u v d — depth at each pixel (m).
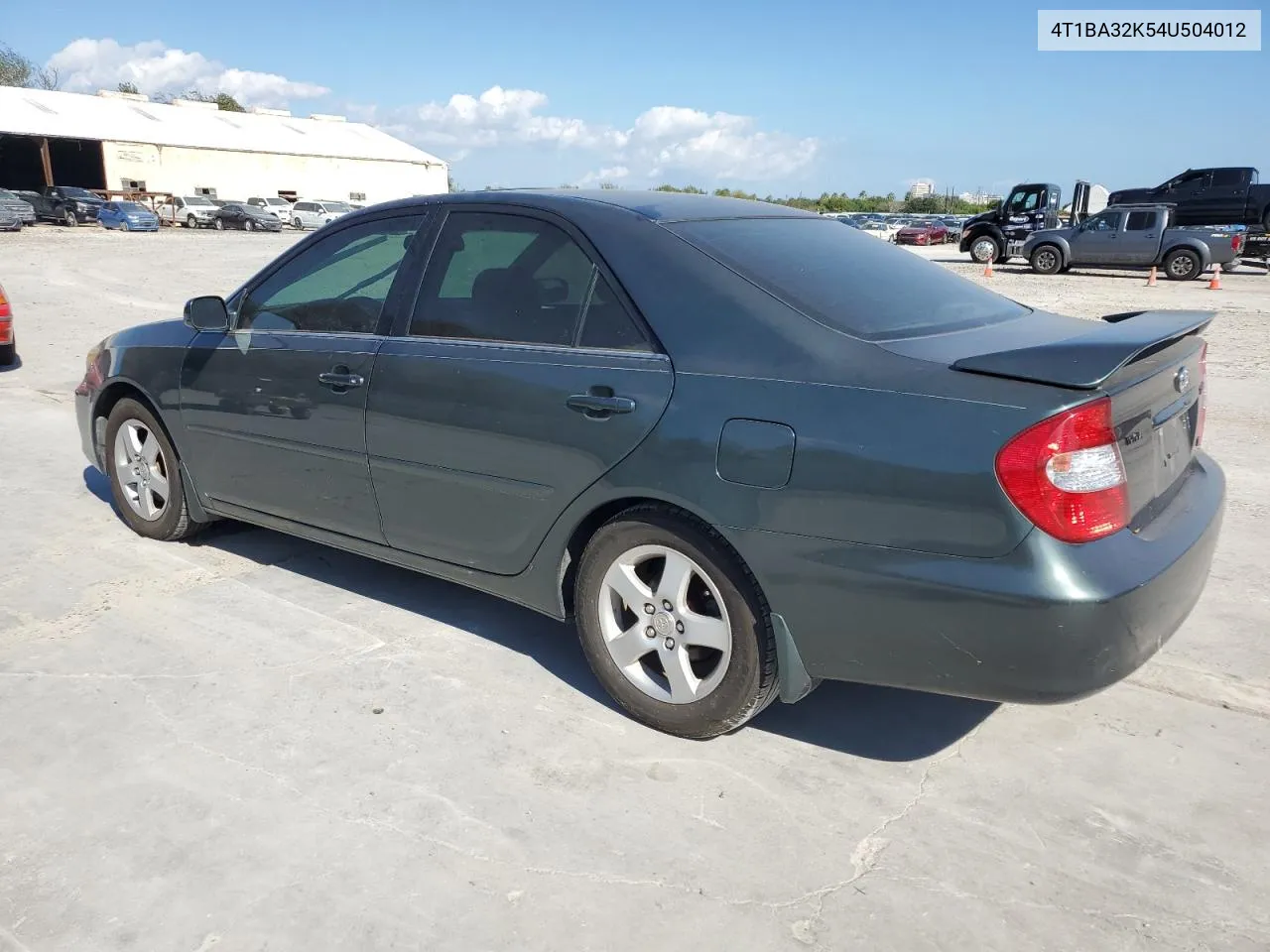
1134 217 24.62
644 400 3.03
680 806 2.88
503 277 3.51
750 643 2.97
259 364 4.16
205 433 4.47
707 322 3.03
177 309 14.37
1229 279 25.09
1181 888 2.57
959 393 2.61
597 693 3.52
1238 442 7.18
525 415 3.29
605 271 3.25
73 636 3.92
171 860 2.63
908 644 2.69
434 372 3.54
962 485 2.54
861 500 2.68
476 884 2.55
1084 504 2.50
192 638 3.91
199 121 58.16
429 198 3.84
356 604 4.26
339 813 2.83
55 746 3.15
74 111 52.84
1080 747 3.21
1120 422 2.60
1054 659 2.52
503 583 3.55
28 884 2.54
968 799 2.93
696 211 3.49
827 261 3.35
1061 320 3.54
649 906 2.48
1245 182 28.50
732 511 2.87
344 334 3.91
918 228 44.56
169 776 2.99
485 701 3.45
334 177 59.03
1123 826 2.81
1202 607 4.26
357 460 3.84
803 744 3.22
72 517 5.37
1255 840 2.75
